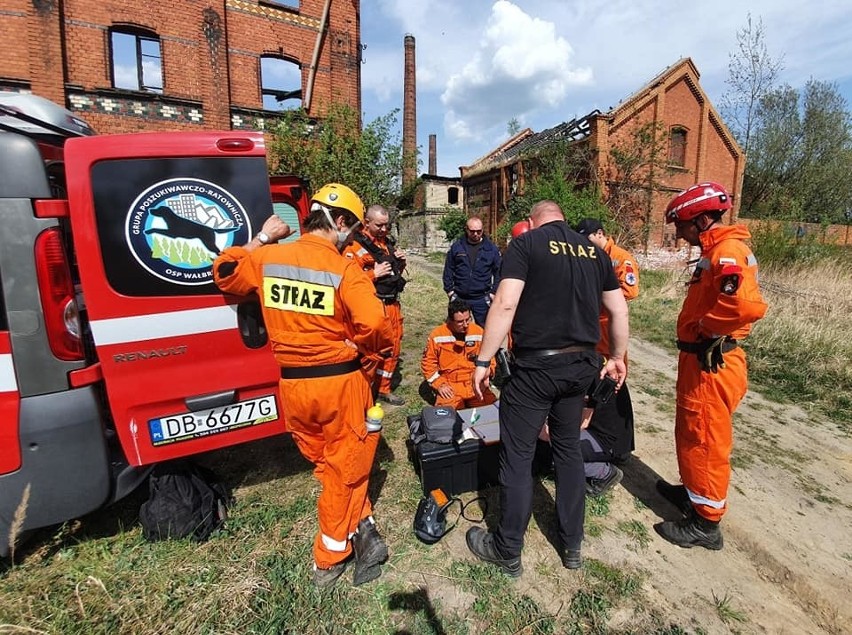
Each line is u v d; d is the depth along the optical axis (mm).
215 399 2326
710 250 2279
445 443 2799
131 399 2158
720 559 2422
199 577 2146
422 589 2158
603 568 2316
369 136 9922
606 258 2219
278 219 2367
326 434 2064
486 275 5082
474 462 2852
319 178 9492
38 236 1915
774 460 3424
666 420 4051
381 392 4207
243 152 2301
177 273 2197
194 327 2248
